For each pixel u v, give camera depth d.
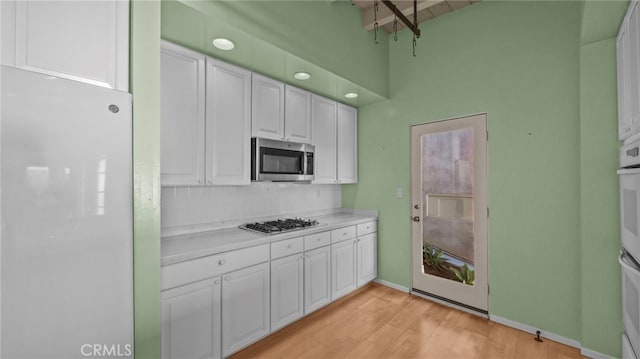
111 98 1.25
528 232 2.40
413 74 3.11
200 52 2.07
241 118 2.31
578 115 2.18
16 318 1.01
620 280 1.94
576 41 2.19
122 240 1.27
